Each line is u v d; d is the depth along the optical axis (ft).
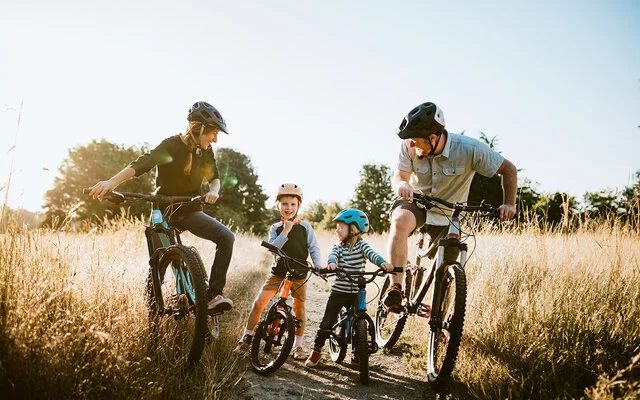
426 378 12.50
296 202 14.92
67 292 9.43
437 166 12.87
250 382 11.09
